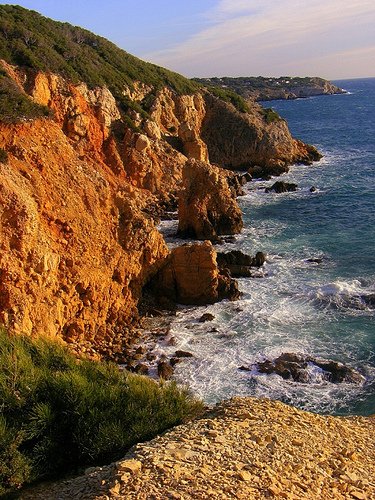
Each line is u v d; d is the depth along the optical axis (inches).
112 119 2253.9
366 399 811.4
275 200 2190.0
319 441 465.4
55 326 880.3
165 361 935.7
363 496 373.1
